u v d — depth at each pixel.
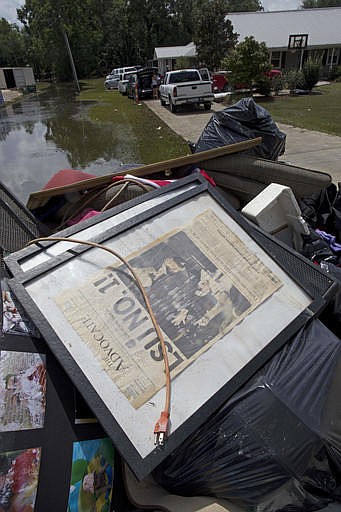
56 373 1.42
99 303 1.49
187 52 29.06
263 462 1.28
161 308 1.51
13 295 1.59
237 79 16.02
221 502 1.36
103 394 1.29
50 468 1.24
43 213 2.95
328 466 1.33
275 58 25.27
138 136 10.42
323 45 24.42
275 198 2.36
